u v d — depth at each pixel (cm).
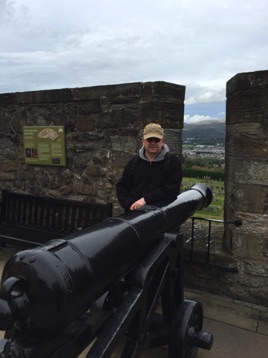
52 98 351
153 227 172
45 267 108
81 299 115
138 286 154
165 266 176
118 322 137
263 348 214
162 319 194
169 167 214
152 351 208
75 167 354
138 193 221
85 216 332
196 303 195
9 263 114
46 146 365
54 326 108
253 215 257
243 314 253
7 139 395
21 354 107
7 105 387
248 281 265
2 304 103
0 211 378
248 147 250
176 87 303
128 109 312
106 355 127
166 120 298
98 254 129
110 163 330
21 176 392
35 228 354
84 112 339
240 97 248
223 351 211
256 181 251
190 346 191
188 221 365
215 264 275
